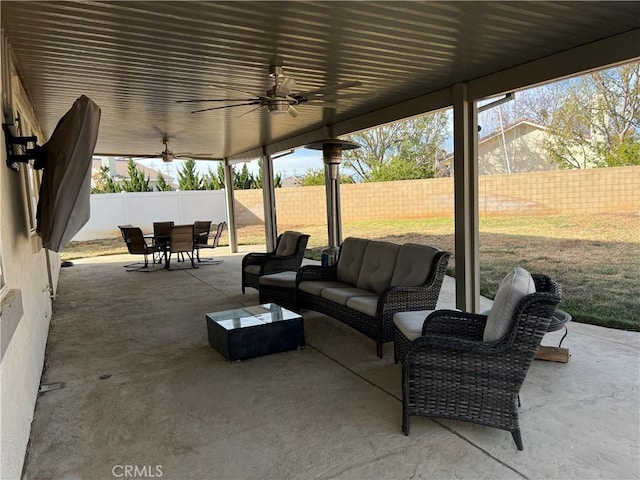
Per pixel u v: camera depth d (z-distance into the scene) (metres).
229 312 4.11
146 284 7.12
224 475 2.07
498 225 8.07
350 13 2.64
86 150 2.81
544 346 3.40
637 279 5.93
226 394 2.94
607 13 2.74
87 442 2.39
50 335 4.45
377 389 2.96
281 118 5.93
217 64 3.56
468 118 4.36
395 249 4.09
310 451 2.24
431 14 2.68
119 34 2.85
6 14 2.48
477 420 2.30
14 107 3.27
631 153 8.40
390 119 5.36
